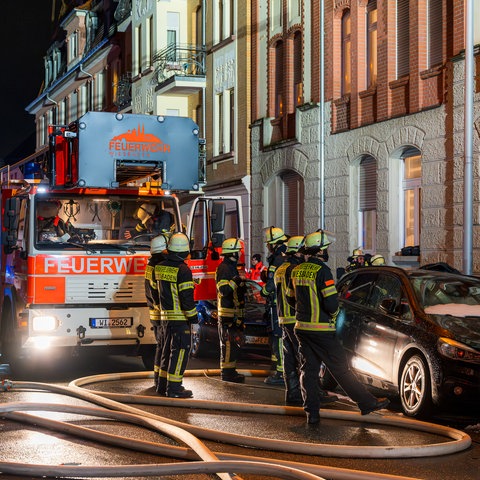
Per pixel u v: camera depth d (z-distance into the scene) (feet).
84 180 44.60
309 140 91.04
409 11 75.36
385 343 36.40
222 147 112.57
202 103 118.83
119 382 43.96
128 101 140.87
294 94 95.96
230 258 44.14
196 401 36.04
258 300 55.47
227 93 111.86
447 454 28.04
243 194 106.42
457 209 68.54
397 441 30.04
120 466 24.18
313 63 90.48
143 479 24.80
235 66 108.37
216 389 41.83
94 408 33.73
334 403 37.81
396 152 77.41
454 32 68.39
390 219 78.02
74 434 30.37
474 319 34.91
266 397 39.60
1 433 31.01
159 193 47.24
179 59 119.14
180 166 47.01
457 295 37.11
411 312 35.83
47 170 45.57
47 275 44.21
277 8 99.19
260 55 103.09
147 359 48.34
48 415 34.58
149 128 46.24
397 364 35.35
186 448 26.99
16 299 46.88
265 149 100.17
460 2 67.67
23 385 41.47
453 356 32.81
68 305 44.65
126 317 45.39
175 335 38.58
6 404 33.24
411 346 34.50
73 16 175.32
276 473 23.56
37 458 27.04
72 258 44.65
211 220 48.78
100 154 44.98
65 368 51.03
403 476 24.75
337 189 86.48
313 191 90.07
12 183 49.73
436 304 36.24
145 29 133.49
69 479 24.49
